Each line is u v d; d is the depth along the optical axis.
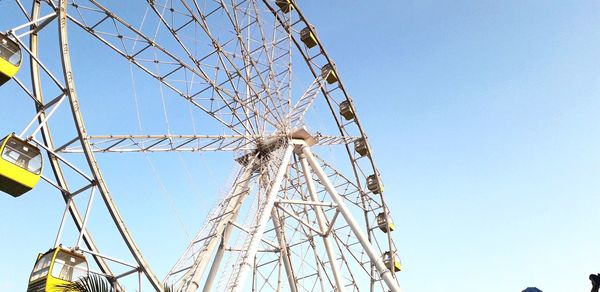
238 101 29.05
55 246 19.08
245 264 23.66
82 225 19.88
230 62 27.81
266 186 29.81
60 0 20.72
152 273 21.16
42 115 21.02
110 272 22.44
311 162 32.78
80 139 20.52
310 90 35.12
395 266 35.75
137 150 23.50
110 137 21.91
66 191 20.75
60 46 20.38
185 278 24.52
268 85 30.92
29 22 19.70
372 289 34.41
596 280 7.01
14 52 18.44
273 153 31.58
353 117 37.28
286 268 32.91
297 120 33.53
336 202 31.45
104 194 20.62
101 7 22.41
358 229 30.61
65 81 20.33
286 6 33.28
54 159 21.36
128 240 20.92
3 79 18.08
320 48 35.19
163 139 24.25
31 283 18.77
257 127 31.84
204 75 27.28
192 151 26.28
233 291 22.61
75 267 19.20
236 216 29.28
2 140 18.12
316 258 33.28
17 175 18.11
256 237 24.83
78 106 20.50
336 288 31.08
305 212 34.00
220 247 29.53
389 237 37.06
